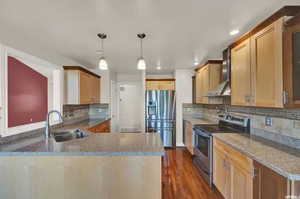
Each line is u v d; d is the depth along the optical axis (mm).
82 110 4645
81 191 1718
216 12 1824
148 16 1909
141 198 1734
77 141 2076
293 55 1490
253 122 2645
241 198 1877
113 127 5969
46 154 1648
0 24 2078
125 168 1726
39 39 2611
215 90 3332
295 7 1566
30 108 2676
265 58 1853
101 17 1930
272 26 1733
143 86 5398
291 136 1904
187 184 3021
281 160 1470
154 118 5281
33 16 1900
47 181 1706
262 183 1519
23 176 1699
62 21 2020
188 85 5363
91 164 1716
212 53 3439
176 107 5371
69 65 3873
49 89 3232
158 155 1691
